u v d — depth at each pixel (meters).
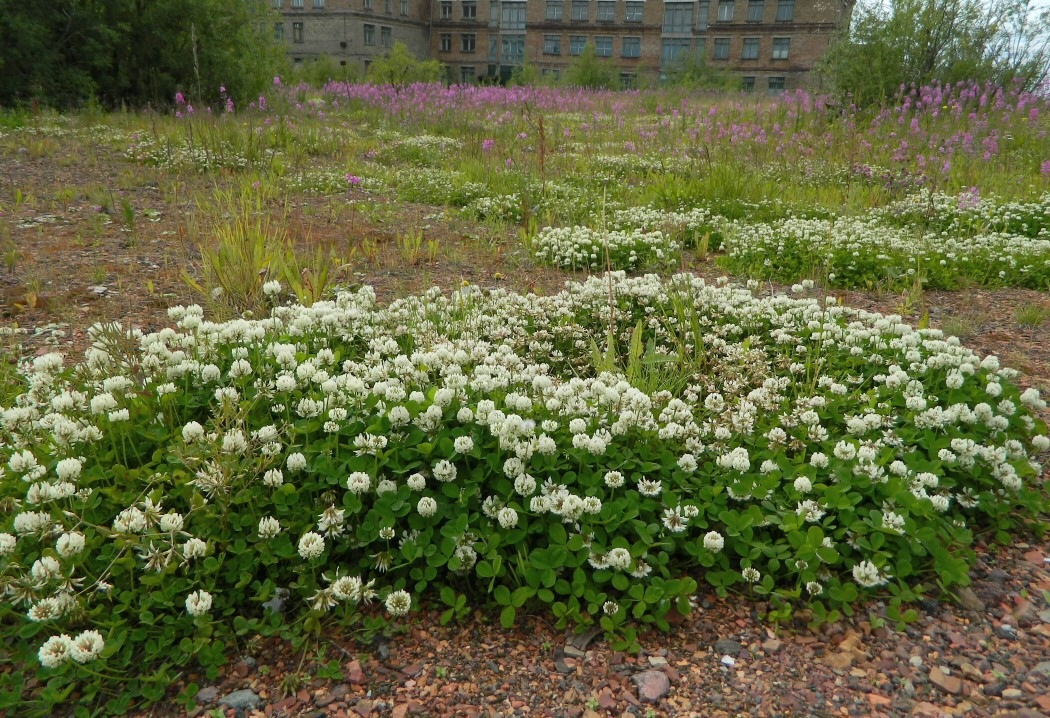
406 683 2.33
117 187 9.40
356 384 3.06
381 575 2.66
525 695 2.29
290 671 2.36
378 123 17.91
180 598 2.43
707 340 4.59
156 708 2.22
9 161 10.55
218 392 2.95
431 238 8.09
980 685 2.33
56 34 16.67
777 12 51.75
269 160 11.59
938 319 6.00
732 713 2.23
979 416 3.39
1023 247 7.58
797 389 4.07
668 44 56.41
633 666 2.41
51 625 2.26
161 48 18.02
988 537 3.12
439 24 60.47
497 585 2.68
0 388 3.62
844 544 2.78
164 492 2.74
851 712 2.23
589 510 2.60
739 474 2.97
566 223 8.59
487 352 3.88
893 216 9.46
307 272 5.59
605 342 4.94
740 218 9.35
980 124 14.42
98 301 5.42
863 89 17.92
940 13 18.05
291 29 54.69
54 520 2.44
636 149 14.30
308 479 2.79
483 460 2.89
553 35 58.28
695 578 2.81
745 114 19.08
